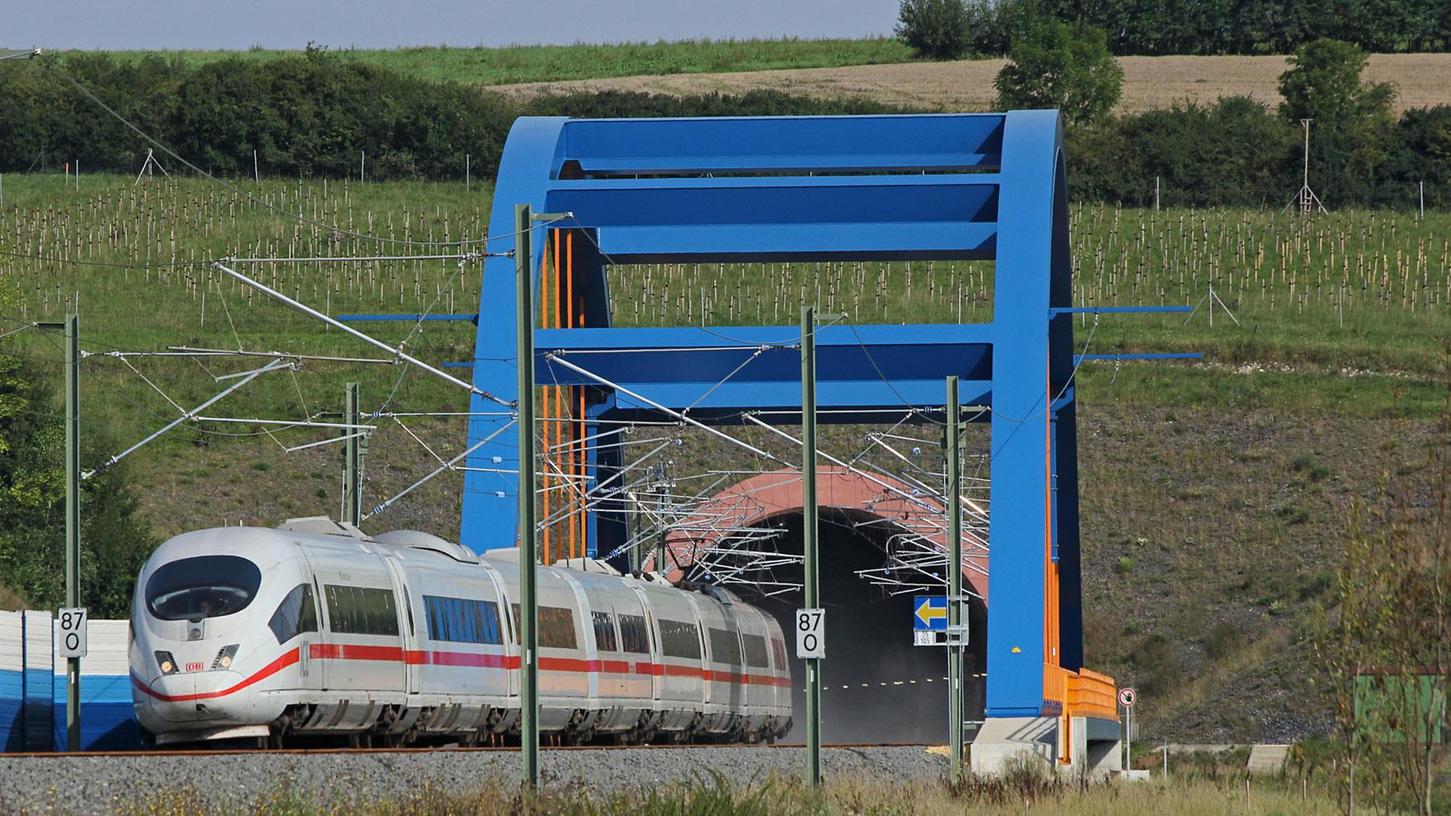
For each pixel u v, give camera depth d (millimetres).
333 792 83312
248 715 109250
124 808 74312
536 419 176375
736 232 182875
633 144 195375
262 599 111250
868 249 181750
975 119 192875
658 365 182000
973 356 176875
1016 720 159750
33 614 160500
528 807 83062
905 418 184375
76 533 122000
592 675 152250
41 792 76188
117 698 164500
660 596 175375
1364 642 92750
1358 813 112750
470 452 160000
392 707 123250
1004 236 177125
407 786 89812
